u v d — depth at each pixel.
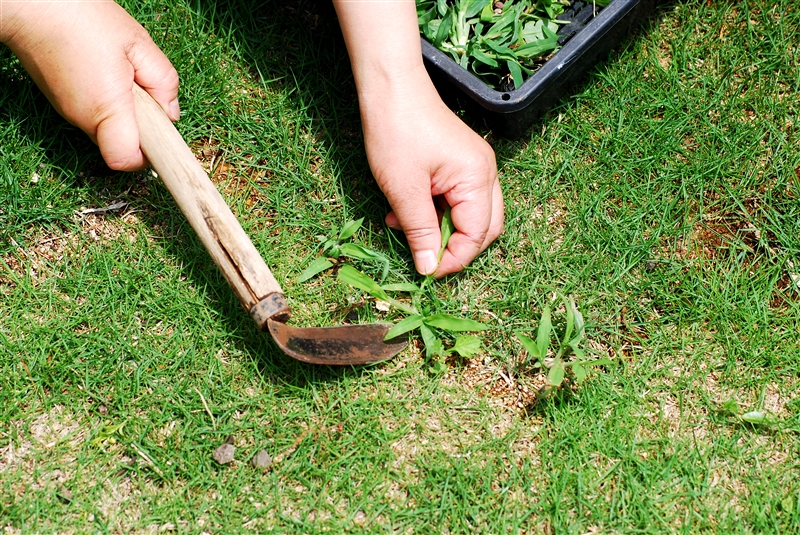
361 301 1.33
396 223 1.34
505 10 1.41
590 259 1.35
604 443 1.29
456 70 1.34
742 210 1.38
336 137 1.40
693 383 1.32
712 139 1.40
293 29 1.43
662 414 1.30
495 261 1.36
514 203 1.38
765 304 1.34
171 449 1.28
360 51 1.27
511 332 1.33
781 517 1.27
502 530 1.26
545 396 1.30
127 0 1.42
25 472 1.27
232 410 1.29
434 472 1.28
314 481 1.28
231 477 1.28
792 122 1.41
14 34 1.26
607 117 1.41
